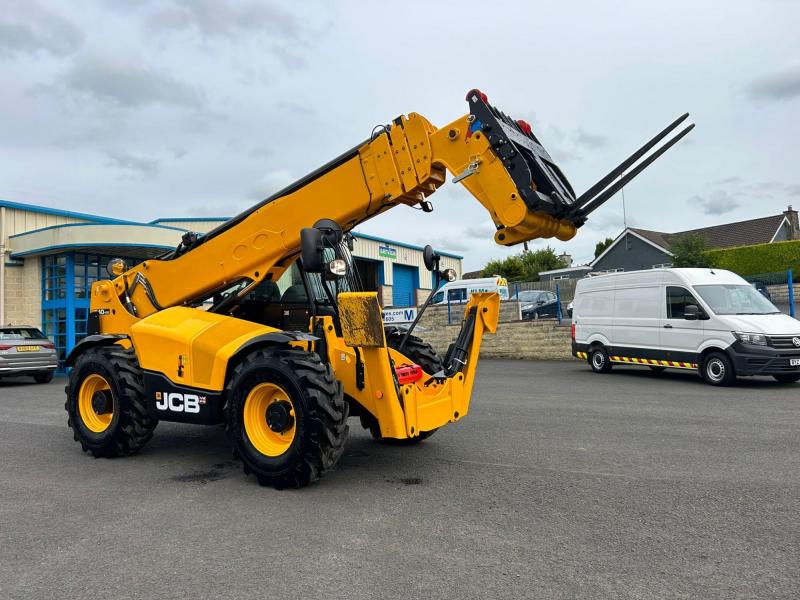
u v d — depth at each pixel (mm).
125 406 5816
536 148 5395
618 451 6020
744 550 3465
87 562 3416
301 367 4723
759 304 11867
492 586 3029
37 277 18016
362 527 3908
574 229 5309
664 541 3609
